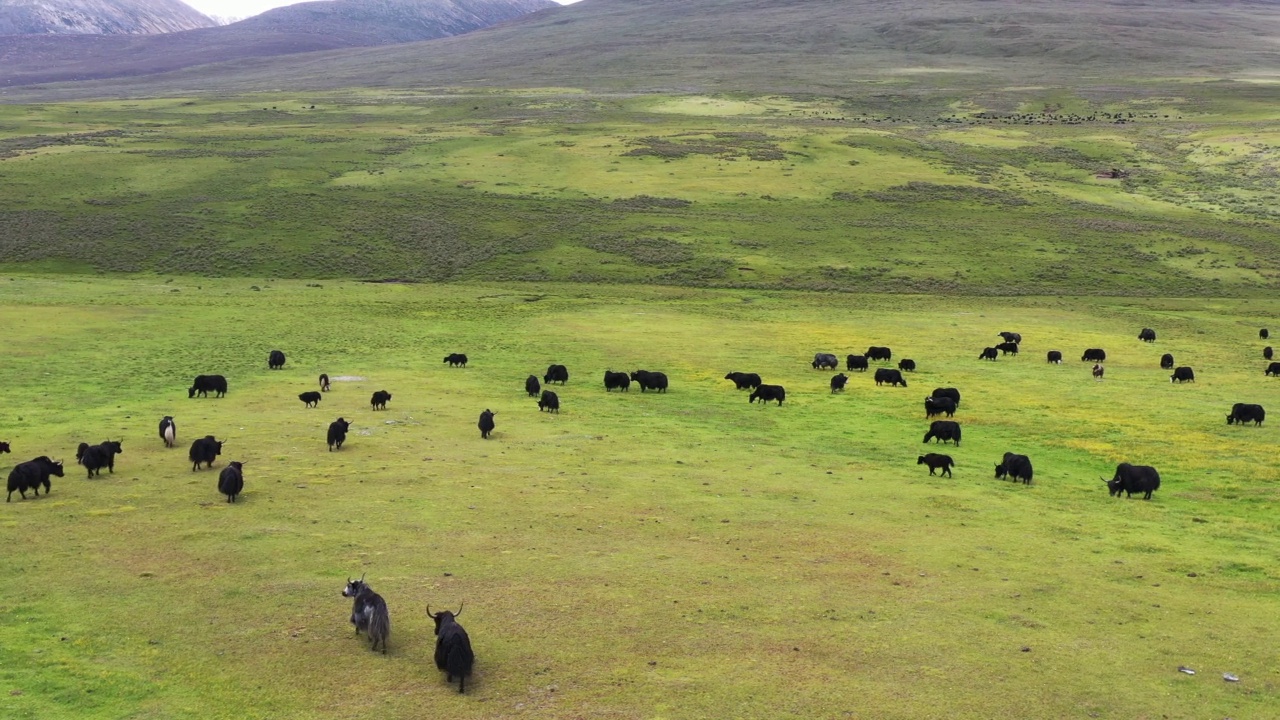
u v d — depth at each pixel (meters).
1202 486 31.11
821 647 16.95
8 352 53.41
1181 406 45.59
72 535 22.14
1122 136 185.38
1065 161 165.12
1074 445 37.12
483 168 149.25
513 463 30.94
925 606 19.03
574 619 17.92
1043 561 22.27
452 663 15.34
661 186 139.50
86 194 125.81
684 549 22.30
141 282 93.31
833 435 38.31
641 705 14.77
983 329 74.44
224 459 30.50
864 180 145.50
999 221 125.88
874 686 15.55
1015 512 26.94
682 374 53.03
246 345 59.34
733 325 73.62
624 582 19.88
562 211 125.62
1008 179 150.50
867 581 20.42
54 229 111.06
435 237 114.06
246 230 114.88
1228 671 16.42
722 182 142.75
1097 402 46.47
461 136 174.88
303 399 41.00
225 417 37.75
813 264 106.06
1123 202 139.00
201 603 18.27
